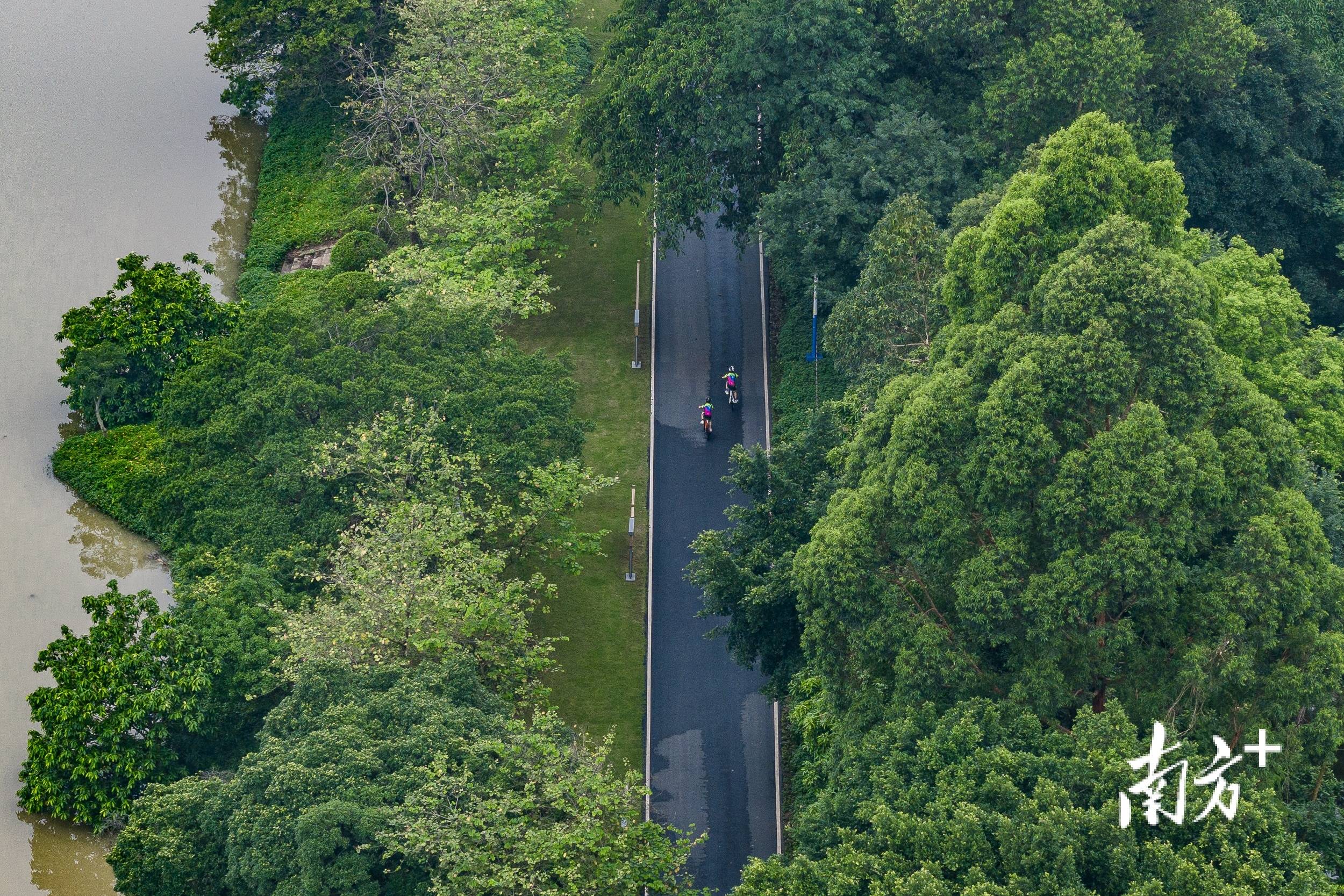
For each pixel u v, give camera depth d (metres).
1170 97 109.06
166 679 73.69
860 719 66.81
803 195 100.12
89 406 105.50
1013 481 63.03
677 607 94.56
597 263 119.88
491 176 113.75
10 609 94.31
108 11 150.38
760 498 85.56
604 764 81.69
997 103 99.62
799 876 56.72
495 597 77.81
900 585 66.62
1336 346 91.56
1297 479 67.12
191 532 84.19
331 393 86.19
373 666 70.62
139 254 122.81
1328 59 122.00
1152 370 63.38
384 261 102.31
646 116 106.44
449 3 117.19
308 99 130.25
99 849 79.88
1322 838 60.81
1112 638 61.88
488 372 90.62
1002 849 55.03
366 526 80.62
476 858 59.56
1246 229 114.44
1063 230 69.69
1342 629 62.53
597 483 88.62
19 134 133.62
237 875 60.88
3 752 85.19
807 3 101.94
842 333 87.62
